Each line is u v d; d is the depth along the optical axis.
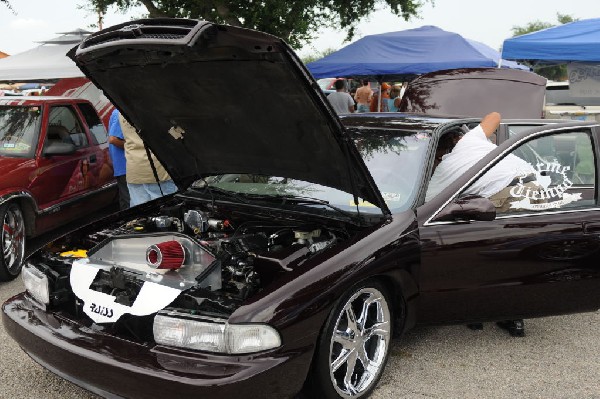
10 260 5.67
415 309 3.60
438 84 7.63
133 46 2.98
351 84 21.38
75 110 7.10
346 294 3.16
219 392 2.61
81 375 2.92
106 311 3.11
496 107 7.26
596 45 10.19
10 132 6.27
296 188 4.08
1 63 13.52
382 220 3.52
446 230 3.60
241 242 3.43
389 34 13.98
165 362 2.75
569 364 3.98
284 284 2.92
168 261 3.08
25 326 3.23
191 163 4.26
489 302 3.79
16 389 3.54
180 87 3.41
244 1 15.10
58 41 14.15
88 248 3.80
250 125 3.48
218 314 2.84
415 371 3.82
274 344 2.78
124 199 7.01
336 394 3.17
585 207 4.05
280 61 2.78
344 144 3.14
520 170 3.95
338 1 15.91
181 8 15.95
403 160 3.96
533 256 3.80
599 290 4.07
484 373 3.82
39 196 6.01
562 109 11.58
